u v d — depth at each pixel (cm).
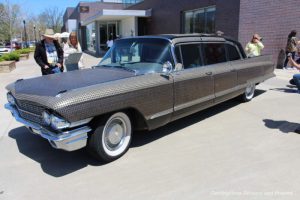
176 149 456
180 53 505
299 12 1379
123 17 2569
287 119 601
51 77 458
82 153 445
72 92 363
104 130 396
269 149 454
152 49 499
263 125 564
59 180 370
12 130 550
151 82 437
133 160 420
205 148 459
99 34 2845
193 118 610
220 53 610
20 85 443
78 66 697
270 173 381
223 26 1545
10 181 369
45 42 641
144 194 339
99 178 374
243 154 436
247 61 684
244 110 668
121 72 465
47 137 364
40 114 378
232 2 1460
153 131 534
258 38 970
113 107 388
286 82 1017
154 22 2397
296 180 364
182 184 358
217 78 574
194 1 1794
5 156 438
